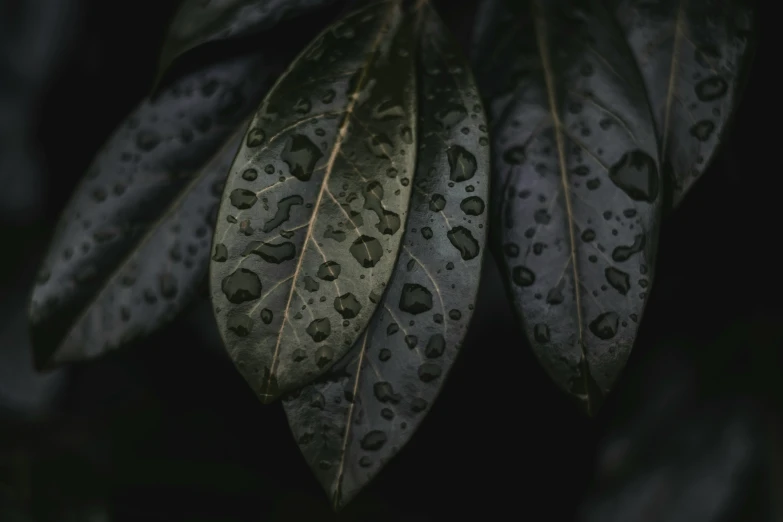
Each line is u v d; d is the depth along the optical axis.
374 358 0.25
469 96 0.26
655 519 0.38
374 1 0.27
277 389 0.24
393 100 0.25
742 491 0.38
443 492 0.56
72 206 0.29
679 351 0.41
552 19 0.28
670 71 0.28
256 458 0.54
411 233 0.25
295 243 0.24
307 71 0.26
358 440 0.25
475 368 0.53
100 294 0.28
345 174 0.25
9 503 0.40
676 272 0.42
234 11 0.28
